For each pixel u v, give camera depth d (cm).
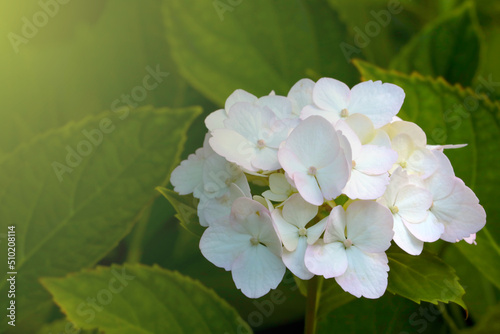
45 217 65
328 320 64
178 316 62
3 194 64
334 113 57
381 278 55
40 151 65
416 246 56
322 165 55
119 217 65
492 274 63
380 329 64
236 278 55
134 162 65
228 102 58
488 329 62
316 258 55
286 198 56
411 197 56
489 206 63
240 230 56
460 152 64
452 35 68
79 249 65
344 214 55
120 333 61
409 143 57
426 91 64
